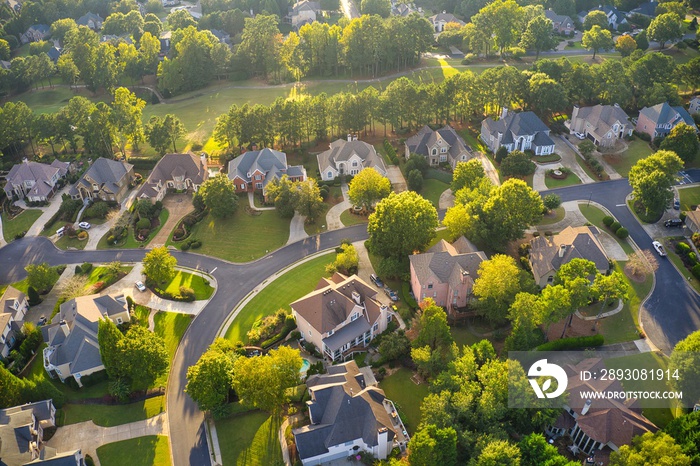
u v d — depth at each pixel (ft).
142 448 309.22
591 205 491.31
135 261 458.91
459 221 420.36
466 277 369.50
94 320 371.97
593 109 596.70
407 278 411.54
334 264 425.69
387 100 599.57
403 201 423.64
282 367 316.19
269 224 493.36
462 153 546.26
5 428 297.12
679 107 587.68
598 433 288.10
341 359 355.97
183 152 616.80
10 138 603.67
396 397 329.11
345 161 545.85
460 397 295.48
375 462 292.20
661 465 253.03
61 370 345.31
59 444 312.29
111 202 531.91
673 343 358.84
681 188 502.79
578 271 364.38
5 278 447.42
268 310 400.47
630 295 395.34
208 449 307.17
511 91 614.75
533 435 277.64
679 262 423.23
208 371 318.04
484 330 373.40
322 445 290.35
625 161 549.13
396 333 358.43
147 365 330.95
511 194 418.51
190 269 446.60
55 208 533.14
